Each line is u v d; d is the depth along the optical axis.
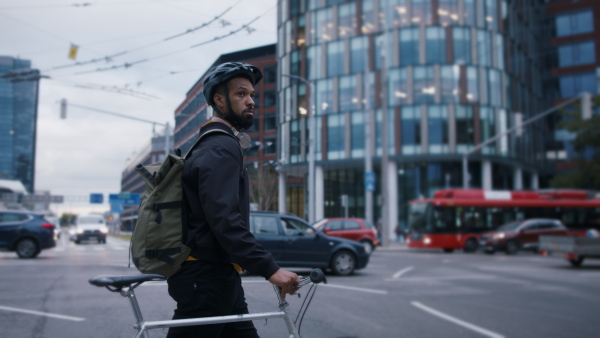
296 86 10.16
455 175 40.19
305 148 10.45
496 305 9.05
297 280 2.14
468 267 16.34
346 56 29.08
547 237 17.58
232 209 2.10
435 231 25.83
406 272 14.11
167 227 2.14
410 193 40.16
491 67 39.25
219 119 2.40
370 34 36.16
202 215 2.18
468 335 6.75
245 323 2.50
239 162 2.23
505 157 39.66
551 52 56.62
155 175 2.19
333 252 11.84
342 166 24.08
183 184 2.19
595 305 9.15
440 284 11.67
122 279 2.06
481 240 24.78
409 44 37.47
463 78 37.72
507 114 40.50
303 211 13.91
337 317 7.20
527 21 48.09
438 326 7.20
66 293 7.69
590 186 42.78
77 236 24.41
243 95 2.43
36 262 12.50
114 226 23.67
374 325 6.91
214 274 2.20
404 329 6.85
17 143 32.59
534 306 9.01
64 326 5.68
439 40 37.53
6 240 14.30
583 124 41.88
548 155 55.66
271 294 3.15
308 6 12.73
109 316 6.20
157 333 2.80
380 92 37.34
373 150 37.62
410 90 37.25
